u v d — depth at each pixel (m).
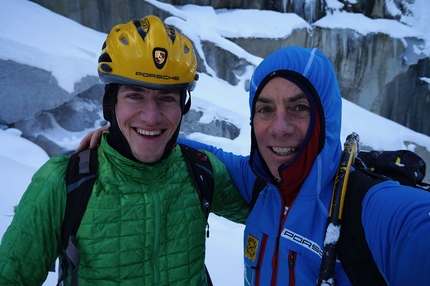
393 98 11.41
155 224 1.21
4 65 5.43
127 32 1.28
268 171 1.41
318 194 1.18
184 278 1.27
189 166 1.38
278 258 1.24
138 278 1.18
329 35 10.79
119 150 1.25
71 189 1.15
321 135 1.18
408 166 1.22
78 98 6.66
